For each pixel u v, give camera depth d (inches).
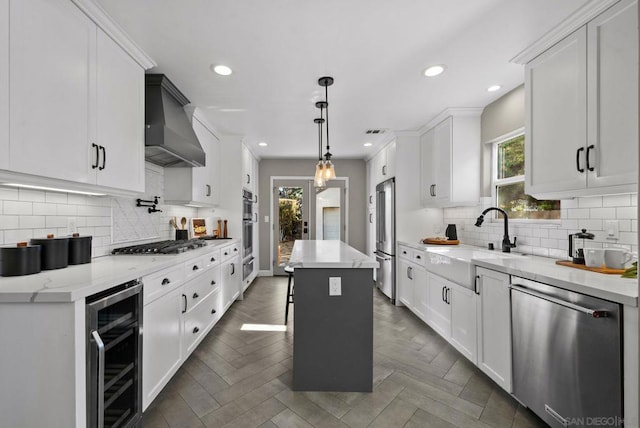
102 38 69.6
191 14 67.8
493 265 80.8
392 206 162.2
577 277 62.7
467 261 93.0
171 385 84.4
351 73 96.3
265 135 167.3
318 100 118.3
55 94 57.3
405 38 77.7
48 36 55.6
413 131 159.6
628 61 58.8
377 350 106.7
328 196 236.8
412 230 160.4
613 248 75.9
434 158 143.9
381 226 183.0
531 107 83.8
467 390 82.4
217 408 74.5
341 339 82.0
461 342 97.4
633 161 58.2
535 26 72.7
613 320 50.7
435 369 93.6
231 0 63.4
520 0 63.9
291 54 85.0
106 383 57.3
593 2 63.4
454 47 81.8
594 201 81.3
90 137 66.0
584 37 67.7
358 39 78.1
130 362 63.7
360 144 188.5
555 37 74.7
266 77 98.6
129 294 61.9
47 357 49.0
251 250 201.8
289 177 234.4
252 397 79.0
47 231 72.6
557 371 61.1
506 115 113.3
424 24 72.1
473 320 90.6
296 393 80.9
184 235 134.3
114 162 73.9
